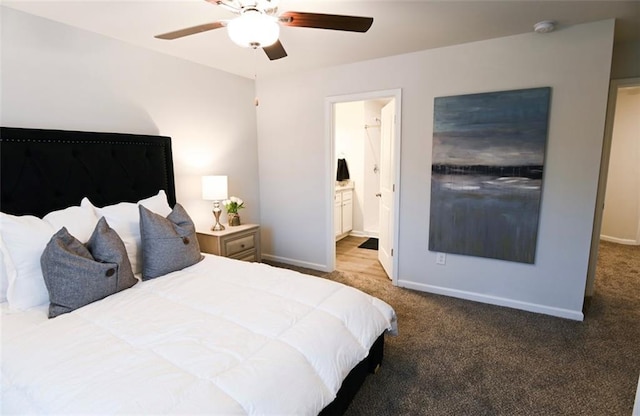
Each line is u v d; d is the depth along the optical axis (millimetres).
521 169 2693
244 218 4035
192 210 3342
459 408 1771
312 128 3713
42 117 2234
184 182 3246
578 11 2174
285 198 4066
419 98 3049
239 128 3842
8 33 2061
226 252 3148
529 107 2602
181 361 1251
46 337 1419
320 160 3729
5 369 1241
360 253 4730
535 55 2566
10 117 2094
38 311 1702
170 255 2211
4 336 1437
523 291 2875
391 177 3498
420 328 2590
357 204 5770
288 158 3947
